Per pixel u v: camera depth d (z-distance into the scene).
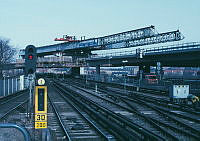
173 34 54.12
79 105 24.52
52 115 19.14
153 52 56.09
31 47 11.93
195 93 32.84
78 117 18.38
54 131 13.47
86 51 92.62
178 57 50.88
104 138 11.98
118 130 12.66
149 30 57.38
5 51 82.06
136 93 40.06
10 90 36.97
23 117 17.56
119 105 24.58
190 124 16.34
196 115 20.17
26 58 11.91
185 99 28.30
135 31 61.66
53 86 60.78
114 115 17.19
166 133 12.67
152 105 26.17
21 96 35.78
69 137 11.61
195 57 47.22
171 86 28.66
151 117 18.73
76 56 95.06
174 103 25.92
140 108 23.94
